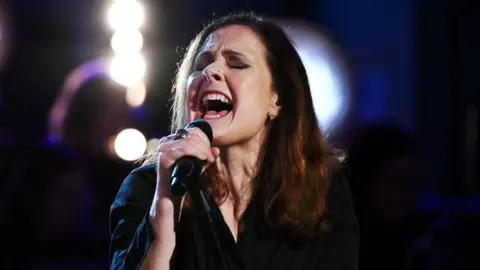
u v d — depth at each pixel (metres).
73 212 13.88
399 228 14.83
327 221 9.01
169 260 8.24
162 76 17.62
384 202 14.76
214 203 8.65
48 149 13.90
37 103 22.72
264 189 8.98
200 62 8.99
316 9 27.28
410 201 14.89
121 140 15.38
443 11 25.75
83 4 22.38
